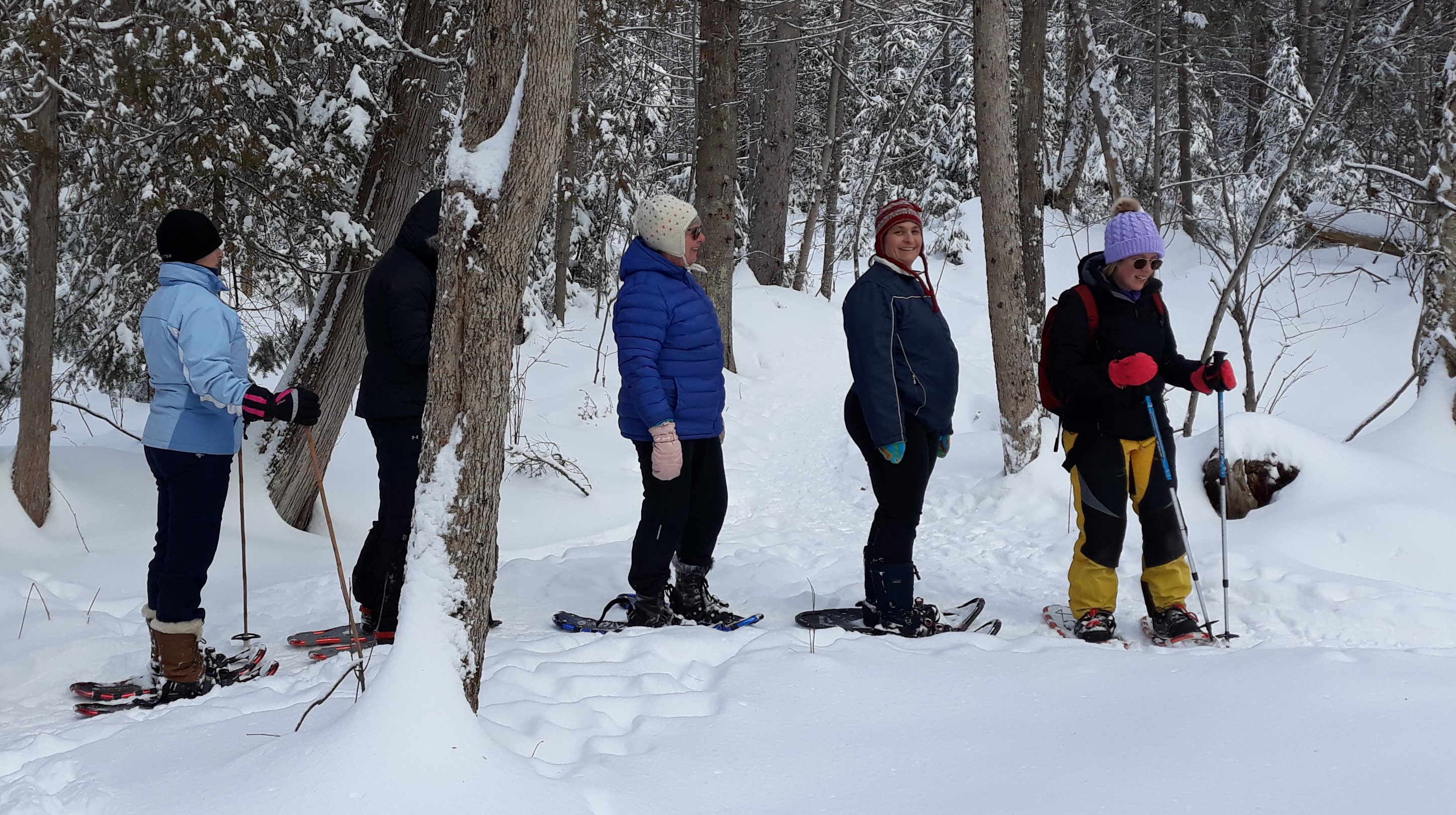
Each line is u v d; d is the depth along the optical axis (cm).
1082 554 384
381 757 196
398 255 382
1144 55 1872
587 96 993
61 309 906
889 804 203
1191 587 408
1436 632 369
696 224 380
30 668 364
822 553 580
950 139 2247
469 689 220
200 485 325
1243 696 248
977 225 2062
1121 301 375
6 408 836
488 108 216
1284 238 1424
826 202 1944
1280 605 401
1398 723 218
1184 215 1395
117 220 748
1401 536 476
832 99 1717
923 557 547
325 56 722
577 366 1241
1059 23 1991
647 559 387
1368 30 1577
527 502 774
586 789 202
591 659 329
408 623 214
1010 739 237
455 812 187
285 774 197
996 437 813
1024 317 654
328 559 585
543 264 1475
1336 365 1379
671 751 230
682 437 381
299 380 666
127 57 554
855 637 364
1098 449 374
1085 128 1898
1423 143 1398
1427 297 646
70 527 558
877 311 366
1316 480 531
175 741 241
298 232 718
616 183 1530
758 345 1340
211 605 476
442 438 219
